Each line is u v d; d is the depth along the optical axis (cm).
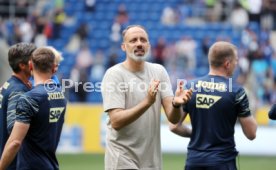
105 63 4828
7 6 5409
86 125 3859
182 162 3241
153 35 5319
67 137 3856
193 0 5462
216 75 1598
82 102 4494
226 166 1559
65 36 5322
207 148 1566
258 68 4722
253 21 5291
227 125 1572
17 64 1542
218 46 1598
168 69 4769
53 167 1479
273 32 5291
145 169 1512
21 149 1459
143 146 1511
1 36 5153
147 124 1512
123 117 1457
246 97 1576
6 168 1436
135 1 5553
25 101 1436
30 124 1448
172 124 1568
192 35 5300
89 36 5334
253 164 3203
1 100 1548
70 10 5556
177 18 5409
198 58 5000
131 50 1502
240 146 3741
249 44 4912
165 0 5512
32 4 5453
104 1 5600
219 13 5391
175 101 1445
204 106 1577
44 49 1481
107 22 5456
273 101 4566
